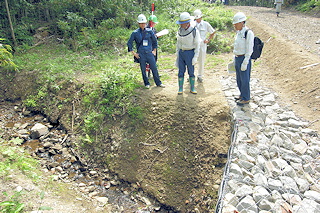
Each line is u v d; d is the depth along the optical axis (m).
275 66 7.58
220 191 4.01
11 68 8.34
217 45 9.56
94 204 4.45
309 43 8.51
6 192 3.90
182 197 4.60
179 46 5.69
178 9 13.72
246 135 4.72
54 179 4.89
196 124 5.29
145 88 6.34
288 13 16.00
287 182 3.91
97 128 5.98
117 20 11.07
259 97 5.91
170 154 5.12
